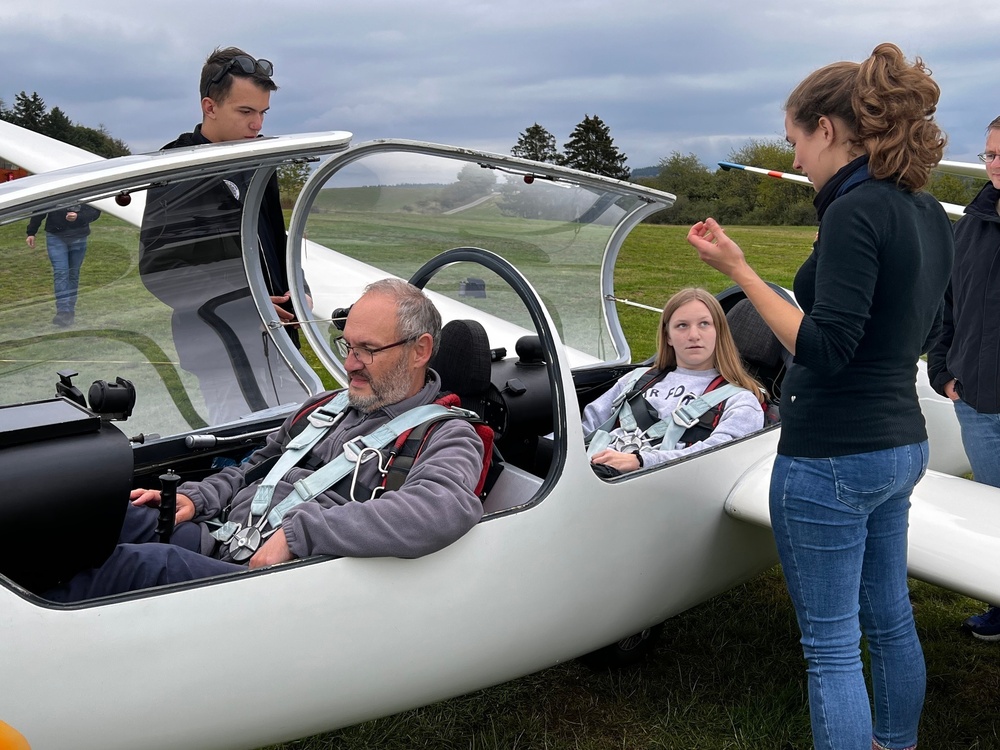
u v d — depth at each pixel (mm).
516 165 2711
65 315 2504
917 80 1549
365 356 1997
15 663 1444
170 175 2014
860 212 1557
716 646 2764
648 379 2906
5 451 1587
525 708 2457
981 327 2494
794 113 1681
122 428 2740
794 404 1734
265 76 3137
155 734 1596
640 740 2338
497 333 2891
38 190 1840
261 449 2320
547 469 2545
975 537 2107
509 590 1922
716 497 2328
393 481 1919
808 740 2305
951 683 2623
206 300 2850
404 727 2352
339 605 1710
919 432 1723
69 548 1598
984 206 2490
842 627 1791
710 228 1653
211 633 1594
